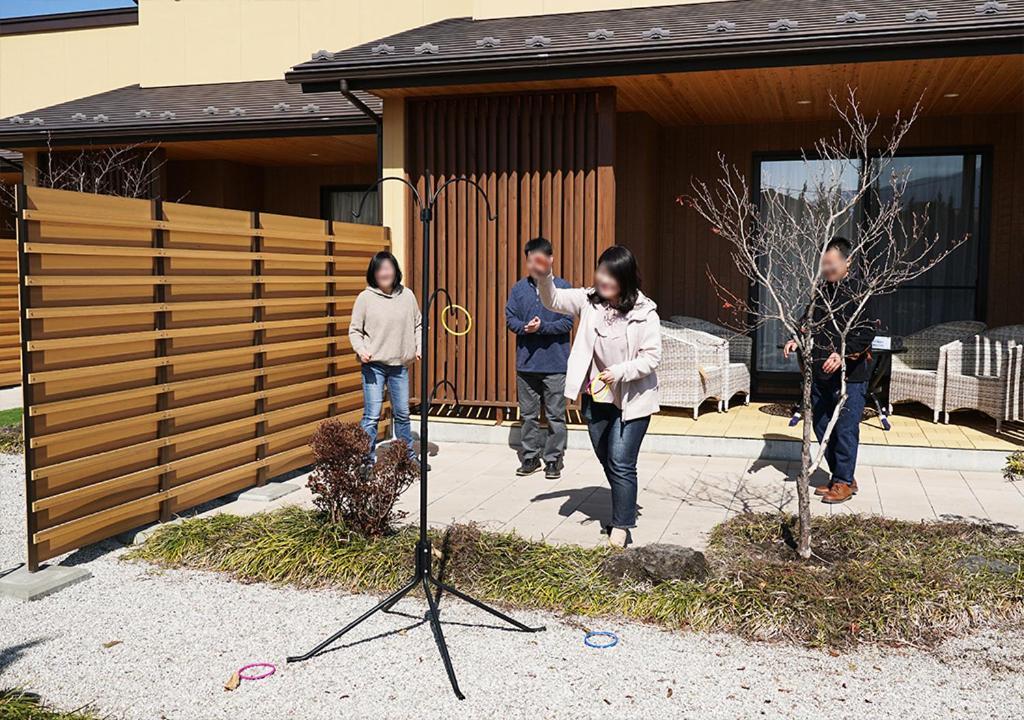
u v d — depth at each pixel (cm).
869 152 966
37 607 460
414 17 1176
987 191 938
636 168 955
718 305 1020
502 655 403
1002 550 501
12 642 417
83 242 514
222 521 567
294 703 359
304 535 526
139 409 566
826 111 929
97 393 531
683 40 723
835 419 503
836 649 407
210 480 631
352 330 707
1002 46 671
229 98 1130
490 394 857
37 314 484
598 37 782
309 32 1216
